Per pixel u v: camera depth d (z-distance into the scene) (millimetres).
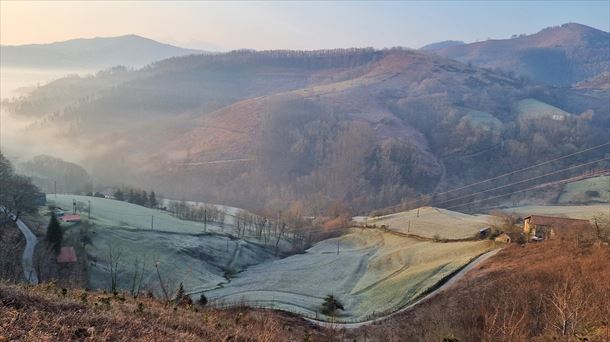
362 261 107000
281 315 60750
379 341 48469
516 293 44500
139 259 94375
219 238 123750
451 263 86312
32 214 98062
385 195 186125
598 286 40031
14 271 58156
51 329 17344
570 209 149250
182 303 34562
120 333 18984
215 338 22641
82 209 117250
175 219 134625
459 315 47438
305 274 100500
